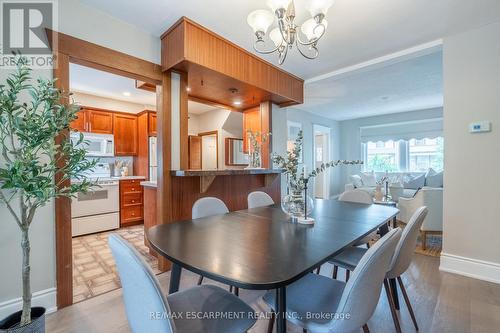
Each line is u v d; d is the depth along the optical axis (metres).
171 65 2.28
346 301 0.88
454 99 2.44
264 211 2.03
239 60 2.67
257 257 1.00
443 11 2.05
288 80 3.42
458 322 1.65
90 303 1.88
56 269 1.79
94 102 4.33
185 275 2.40
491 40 2.25
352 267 1.61
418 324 1.63
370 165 7.02
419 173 6.04
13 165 1.27
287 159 1.79
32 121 1.29
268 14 1.65
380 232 2.07
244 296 2.00
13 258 1.63
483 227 2.30
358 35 2.43
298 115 5.80
